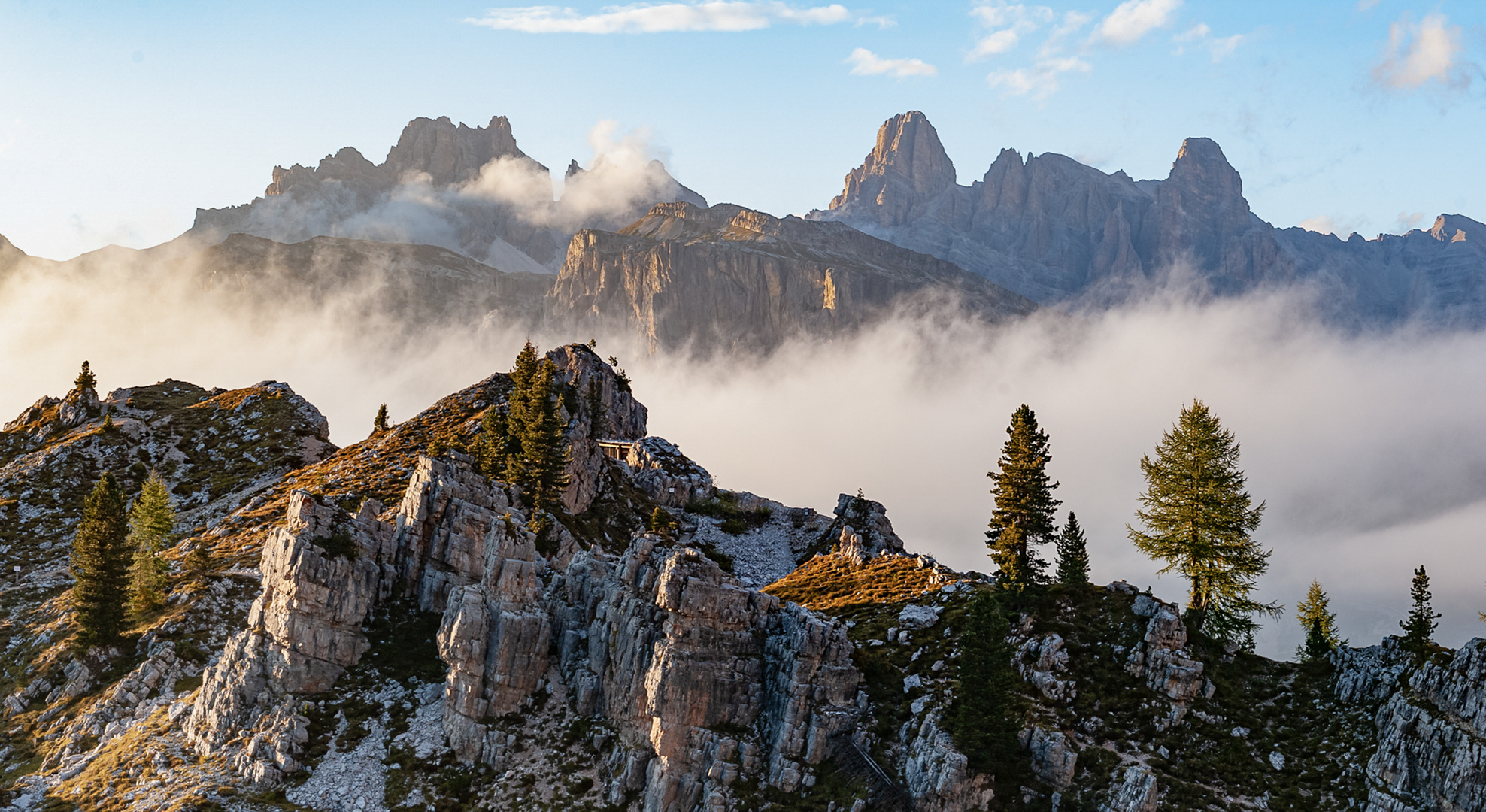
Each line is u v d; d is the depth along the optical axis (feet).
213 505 647.15
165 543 547.08
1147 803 298.15
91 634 410.31
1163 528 375.66
